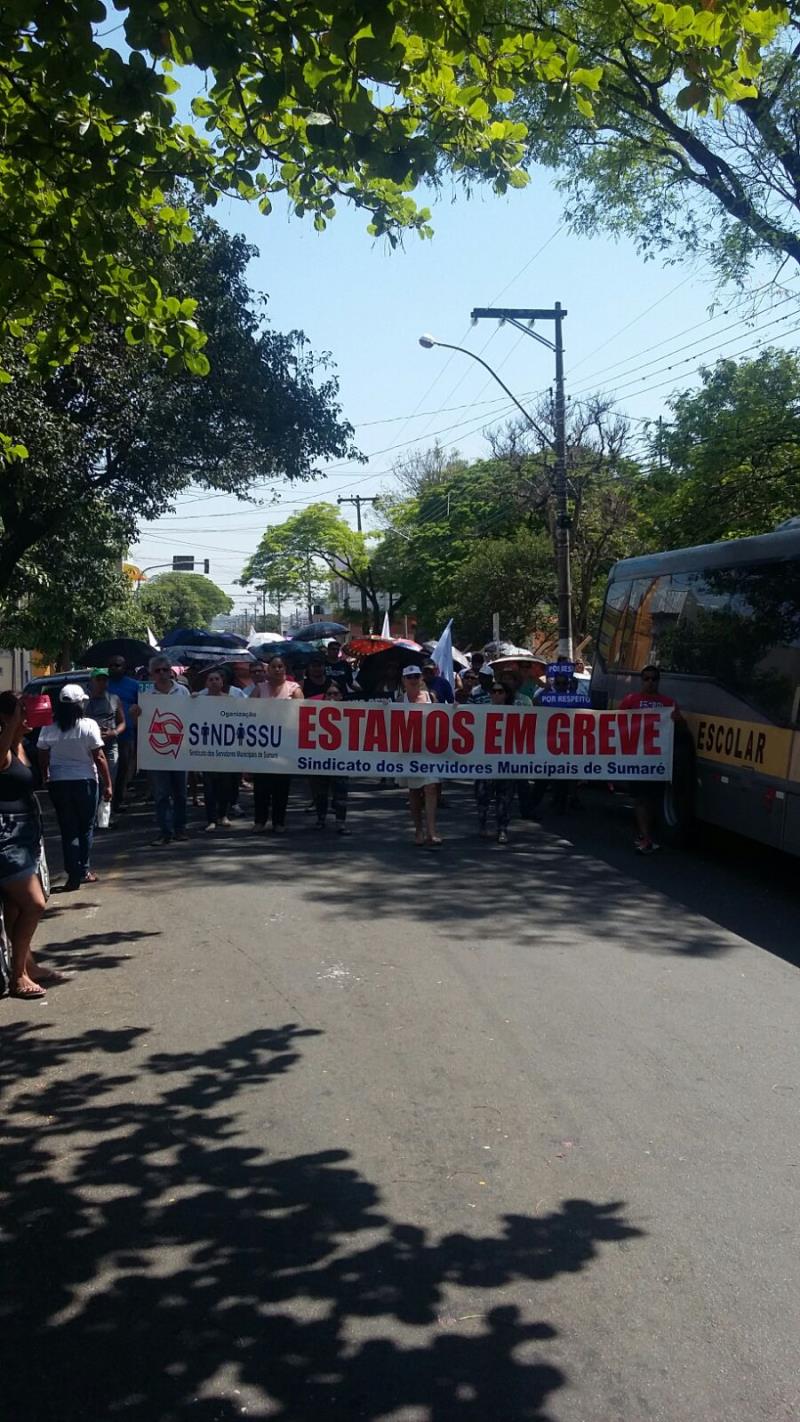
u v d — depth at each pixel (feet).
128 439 68.64
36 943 28.14
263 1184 15.55
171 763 40.88
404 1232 14.23
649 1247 13.83
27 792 23.79
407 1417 10.86
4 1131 17.42
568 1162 16.07
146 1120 17.69
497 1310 12.56
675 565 45.27
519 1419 10.81
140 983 24.66
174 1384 11.38
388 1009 22.67
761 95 47.34
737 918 30.45
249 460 74.69
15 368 49.08
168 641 91.50
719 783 37.83
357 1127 17.30
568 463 112.47
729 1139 16.79
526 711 40.93
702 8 19.29
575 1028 21.54
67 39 18.53
